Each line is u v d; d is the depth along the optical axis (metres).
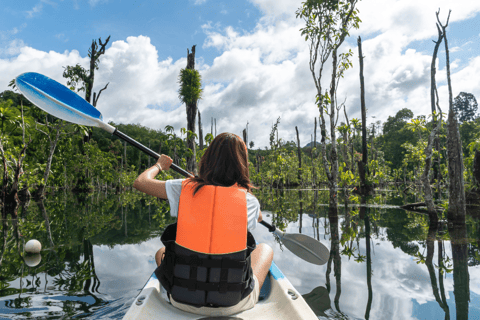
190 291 1.33
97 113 2.16
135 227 6.41
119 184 25.47
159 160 1.72
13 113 12.73
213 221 1.33
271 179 27.55
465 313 2.12
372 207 9.66
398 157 42.25
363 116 16.27
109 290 2.65
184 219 1.36
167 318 1.38
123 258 3.89
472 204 8.78
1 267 3.49
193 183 1.43
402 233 5.35
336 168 7.71
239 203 1.38
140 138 68.56
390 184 31.66
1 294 2.56
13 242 4.93
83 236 5.43
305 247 2.62
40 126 14.32
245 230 1.37
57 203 12.30
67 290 2.65
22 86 2.05
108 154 23.34
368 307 2.25
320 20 7.37
